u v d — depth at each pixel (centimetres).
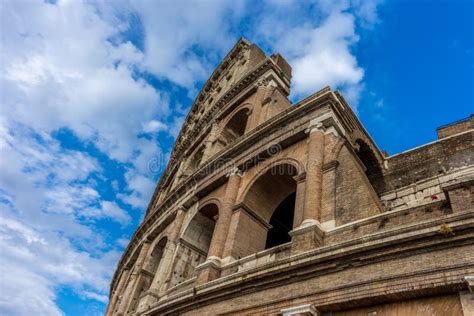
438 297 1113
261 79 3472
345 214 1644
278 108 3067
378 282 1223
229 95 3853
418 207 1373
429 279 1121
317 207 1736
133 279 3108
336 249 1366
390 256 1252
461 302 1052
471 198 1218
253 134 2512
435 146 2425
